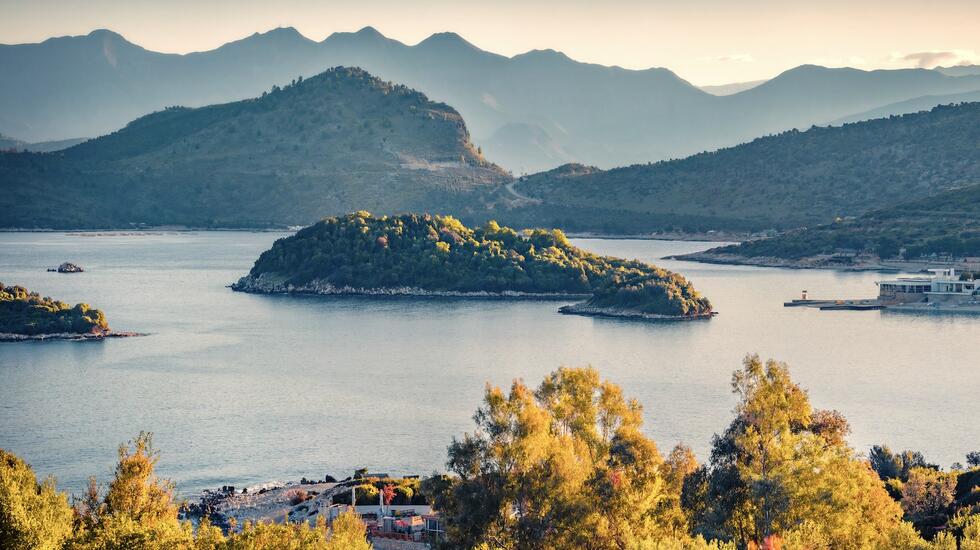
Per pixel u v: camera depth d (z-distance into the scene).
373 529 131.38
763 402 101.81
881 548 90.06
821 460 96.31
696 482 100.19
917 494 120.50
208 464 172.25
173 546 88.00
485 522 94.00
